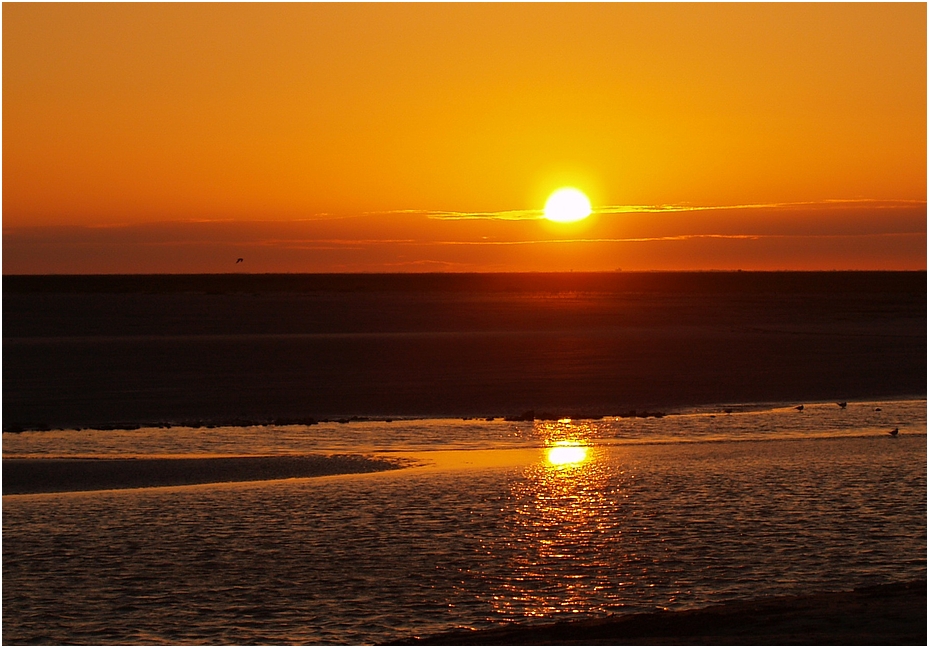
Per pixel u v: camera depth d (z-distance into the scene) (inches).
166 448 3026.6
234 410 3754.9
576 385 4318.4
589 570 1740.9
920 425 3476.9
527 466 2684.5
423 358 5083.7
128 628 1482.5
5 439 3191.4
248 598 1605.6
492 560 1797.5
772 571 1729.8
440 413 3730.3
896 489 2361.0
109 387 4185.5
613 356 5206.7
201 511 2169.0
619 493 2322.8
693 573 1722.4
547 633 1349.7
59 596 1612.9
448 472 2605.8
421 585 1667.1
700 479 2482.8
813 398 4109.3
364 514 2133.4
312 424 3506.4
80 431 3358.8
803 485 2405.3
